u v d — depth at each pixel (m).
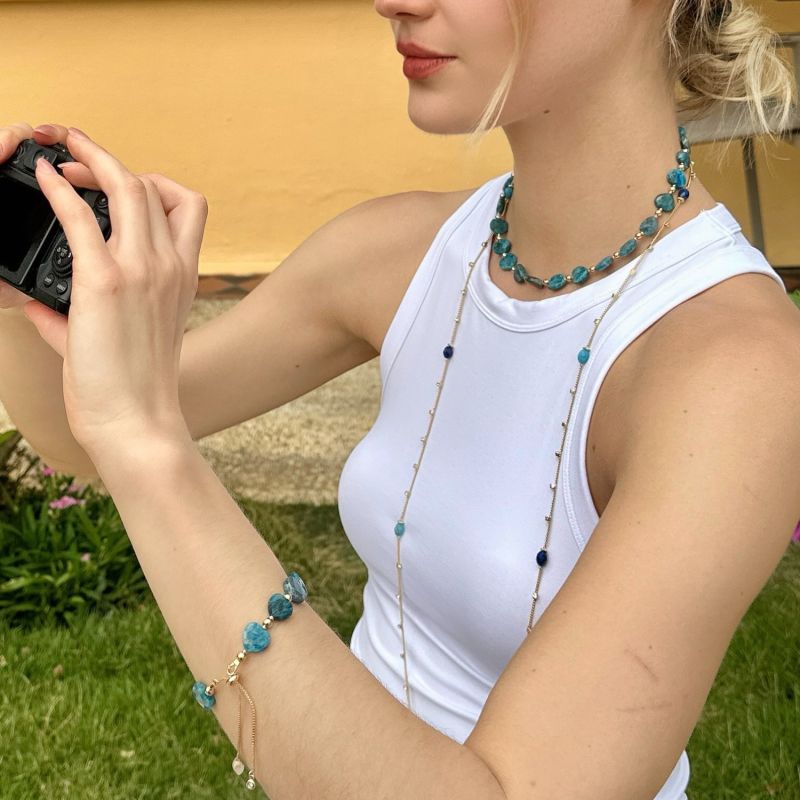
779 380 0.90
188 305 0.95
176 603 0.87
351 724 0.81
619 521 0.87
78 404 0.88
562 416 1.13
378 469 1.31
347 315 1.45
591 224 1.15
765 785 2.52
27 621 3.20
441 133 1.08
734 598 0.85
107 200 0.94
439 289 1.32
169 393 0.91
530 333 1.18
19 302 1.26
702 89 1.20
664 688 0.81
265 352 1.48
